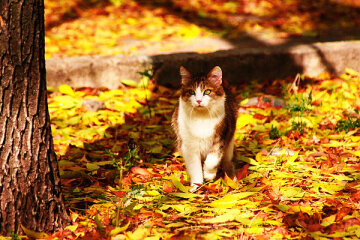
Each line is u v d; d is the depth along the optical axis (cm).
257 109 992
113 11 1873
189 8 1955
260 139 847
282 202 604
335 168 696
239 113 964
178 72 1172
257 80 1213
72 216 579
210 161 671
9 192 523
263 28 1700
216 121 656
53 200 549
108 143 840
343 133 841
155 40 1548
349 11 1942
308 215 562
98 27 1688
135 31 1655
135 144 816
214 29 1684
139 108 1020
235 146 812
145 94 1077
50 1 1914
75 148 807
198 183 663
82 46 1471
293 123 862
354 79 1202
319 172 694
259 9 1962
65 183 673
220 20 1812
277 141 825
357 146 782
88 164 707
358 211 566
